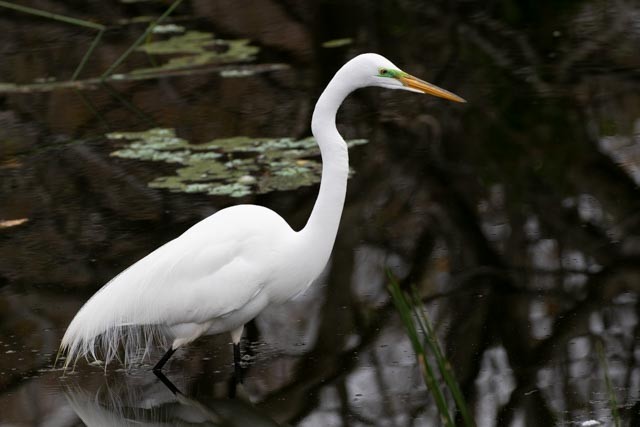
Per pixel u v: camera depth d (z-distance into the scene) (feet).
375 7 68.39
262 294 25.75
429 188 39.50
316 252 25.86
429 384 15.81
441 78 53.47
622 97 48.34
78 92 55.62
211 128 47.98
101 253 34.88
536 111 47.37
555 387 24.98
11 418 24.68
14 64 60.90
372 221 36.83
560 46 57.52
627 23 60.59
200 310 25.03
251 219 25.61
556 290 30.55
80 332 25.63
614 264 32.07
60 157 45.44
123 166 43.91
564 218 36.01
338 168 25.26
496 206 37.47
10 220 38.45
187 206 38.78
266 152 43.88
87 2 73.10
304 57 59.36
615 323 28.22
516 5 65.72
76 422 24.52
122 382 26.63
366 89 52.75
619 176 39.17
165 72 57.98
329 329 29.07
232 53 60.59
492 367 26.21
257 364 27.22
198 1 71.56
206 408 25.14
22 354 28.09
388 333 28.58
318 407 24.72
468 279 31.78
